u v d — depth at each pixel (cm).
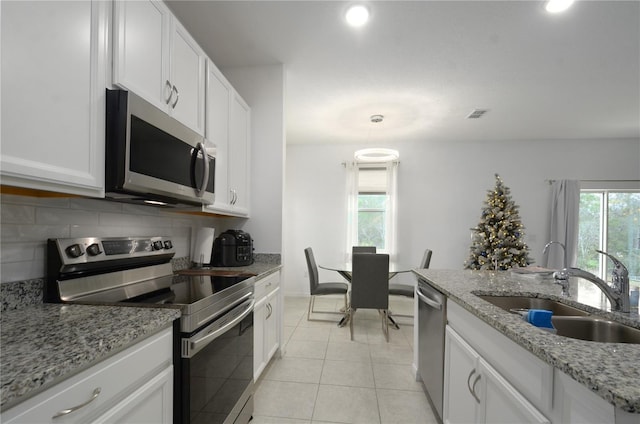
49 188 86
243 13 194
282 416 175
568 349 75
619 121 379
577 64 249
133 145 112
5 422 52
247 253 238
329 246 491
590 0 178
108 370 75
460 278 193
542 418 77
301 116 372
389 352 266
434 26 204
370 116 372
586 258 462
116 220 154
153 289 140
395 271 342
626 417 55
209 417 121
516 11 189
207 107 182
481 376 115
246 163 247
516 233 383
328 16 196
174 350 106
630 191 452
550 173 461
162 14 140
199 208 186
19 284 104
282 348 253
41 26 82
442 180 478
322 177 496
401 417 174
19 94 76
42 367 59
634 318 110
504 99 319
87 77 98
